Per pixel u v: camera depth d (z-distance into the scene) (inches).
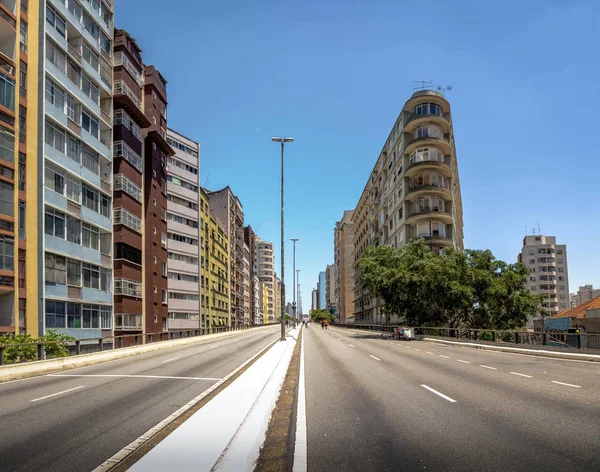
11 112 1026.1
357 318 4394.7
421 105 2391.7
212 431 257.4
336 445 261.3
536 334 1035.9
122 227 1571.1
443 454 240.5
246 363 802.8
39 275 1075.3
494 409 358.0
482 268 2016.5
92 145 1355.8
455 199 2896.2
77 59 1293.1
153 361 928.3
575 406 365.4
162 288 2044.8
